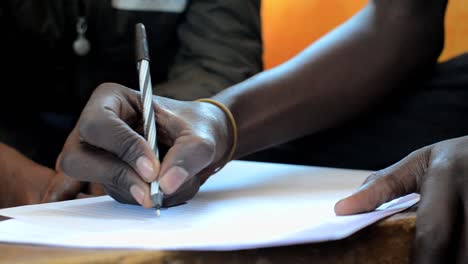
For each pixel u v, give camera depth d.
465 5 1.07
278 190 0.59
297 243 0.37
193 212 0.49
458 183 0.43
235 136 0.66
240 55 1.11
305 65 0.78
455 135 0.81
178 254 0.37
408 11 0.80
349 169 0.80
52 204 0.53
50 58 1.08
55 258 0.36
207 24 1.13
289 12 1.28
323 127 0.79
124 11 1.07
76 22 1.05
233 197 0.56
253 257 0.38
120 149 0.47
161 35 1.14
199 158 0.47
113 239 0.39
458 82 0.82
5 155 0.77
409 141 0.83
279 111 0.74
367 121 0.86
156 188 0.46
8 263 0.36
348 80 0.78
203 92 1.02
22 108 1.09
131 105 0.53
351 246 0.41
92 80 1.11
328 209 0.48
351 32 0.81
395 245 0.42
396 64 0.80
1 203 0.75
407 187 0.47
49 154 1.00
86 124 0.48
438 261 0.41
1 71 1.07
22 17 1.02
